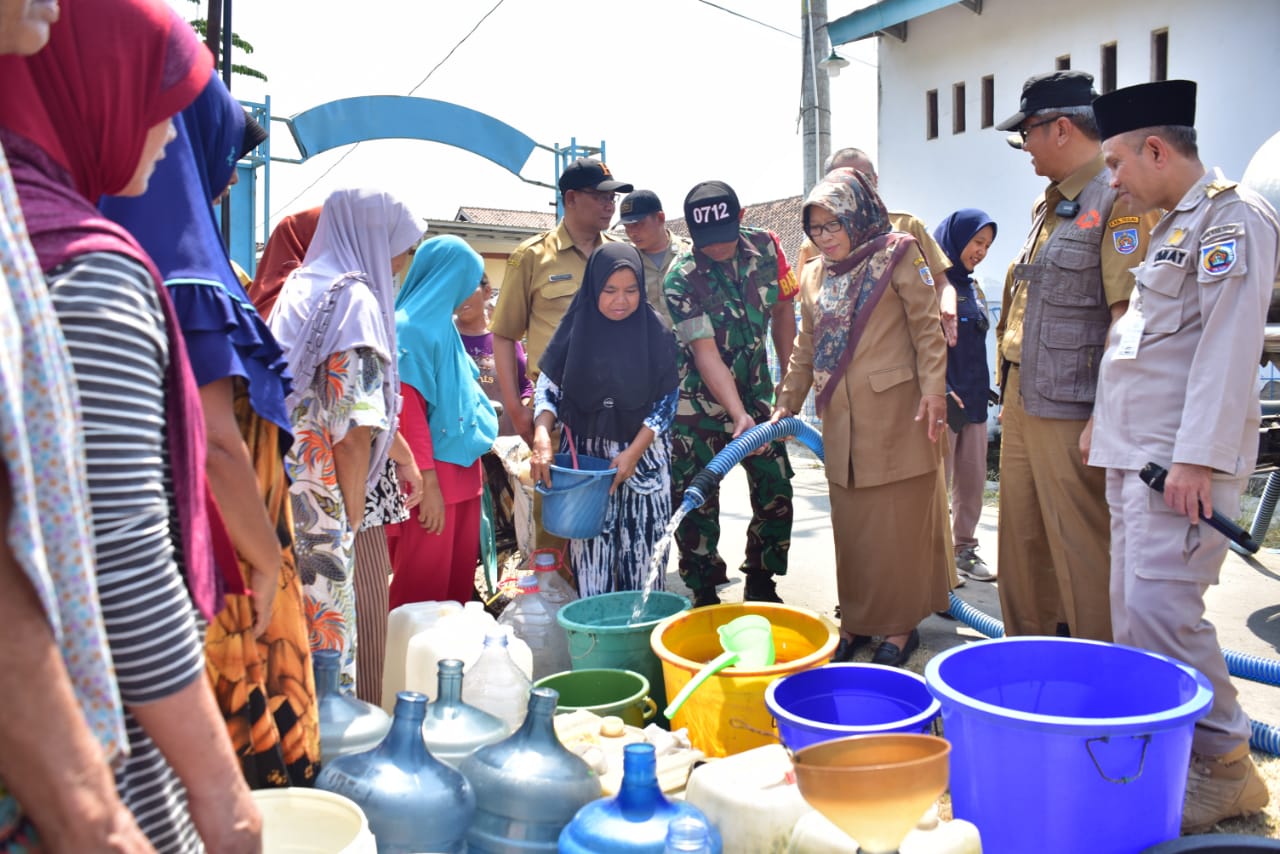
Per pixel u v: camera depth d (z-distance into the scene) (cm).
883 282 386
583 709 288
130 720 126
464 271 414
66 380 102
